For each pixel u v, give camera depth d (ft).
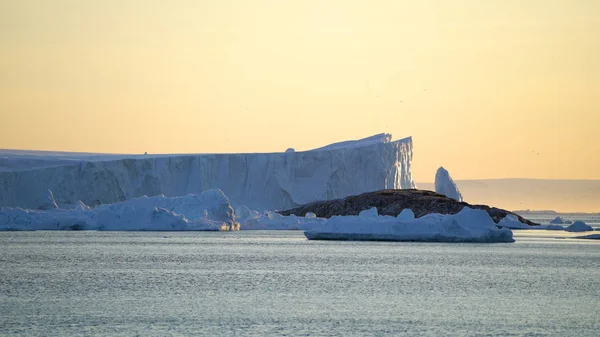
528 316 511.81
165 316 498.69
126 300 561.43
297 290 617.21
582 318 506.89
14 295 584.81
